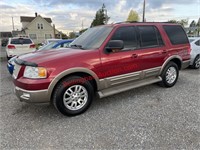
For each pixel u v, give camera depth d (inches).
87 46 148.1
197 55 288.0
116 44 131.4
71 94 129.0
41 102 119.1
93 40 149.9
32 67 116.0
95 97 165.2
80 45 155.2
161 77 183.0
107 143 99.5
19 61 125.8
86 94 135.5
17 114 135.9
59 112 136.2
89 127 115.8
